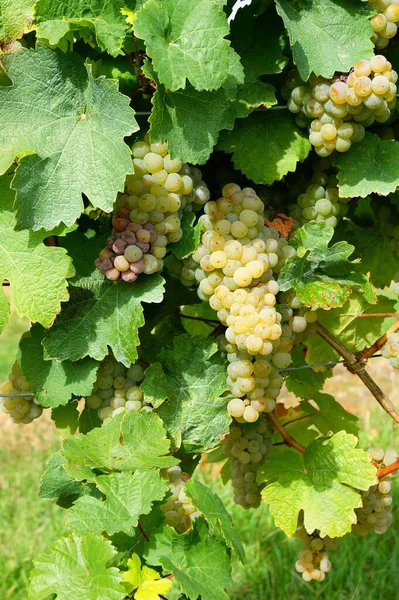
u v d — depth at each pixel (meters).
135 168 1.11
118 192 1.12
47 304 1.09
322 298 1.16
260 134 1.17
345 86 1.12
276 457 1.23
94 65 1.09
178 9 1.07
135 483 1.10
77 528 1.08
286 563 1.91
